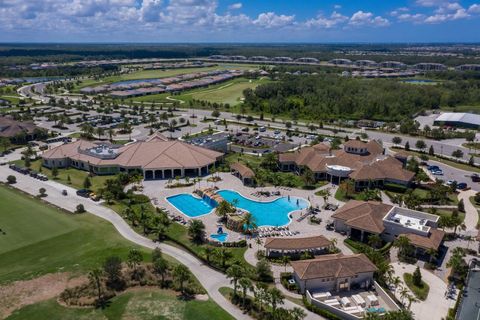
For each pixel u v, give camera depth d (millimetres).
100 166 160875
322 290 86125
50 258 97688
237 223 114125
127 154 168250
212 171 163750
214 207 131375
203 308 80500
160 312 79438
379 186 148875
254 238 109750
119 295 85188
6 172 165250
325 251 102500
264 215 126250
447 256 101250
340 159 161375
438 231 106062
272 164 167750
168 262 96938
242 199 138375
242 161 180250
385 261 93812
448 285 88938
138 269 92750
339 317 77375
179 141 177125
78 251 101188
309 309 80250
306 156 166250
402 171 150250
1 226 113938
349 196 139125
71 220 118812
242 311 79875
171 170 161000
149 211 126000
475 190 147000
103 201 134500
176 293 85875
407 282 89812
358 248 103188
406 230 105562
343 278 86188
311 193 143625
